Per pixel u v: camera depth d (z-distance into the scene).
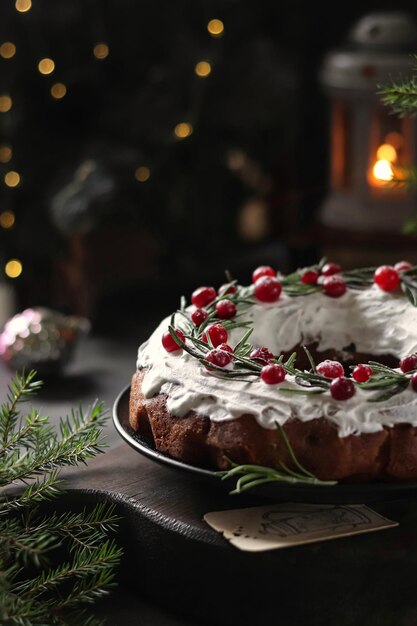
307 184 3.25
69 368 2.49
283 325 1.72
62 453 1.50
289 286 1.78
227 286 1.76
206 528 1.44
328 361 1.47
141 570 1.52
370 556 1.37
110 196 2.71
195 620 1.47
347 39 2.90
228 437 1.40
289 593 1.39
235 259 3.22
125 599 1.54
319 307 1.74
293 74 3.03
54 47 2.79
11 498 1.57
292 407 1.39
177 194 2.96
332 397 1.40
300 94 3.20
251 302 1.72
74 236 2.80
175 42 2.85
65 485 1.58
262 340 1.70
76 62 2.81
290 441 1.38
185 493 1.54
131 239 2.86
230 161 3.01
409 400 1.40
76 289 2.86
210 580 1.43
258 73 2.88
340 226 2.83
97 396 2.31
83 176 2.74
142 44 2.86
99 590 1.42
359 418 1.39
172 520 1.46
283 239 2.91
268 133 3.08
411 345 1.64
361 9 3.13
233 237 3.19
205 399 1.44
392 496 1.39
